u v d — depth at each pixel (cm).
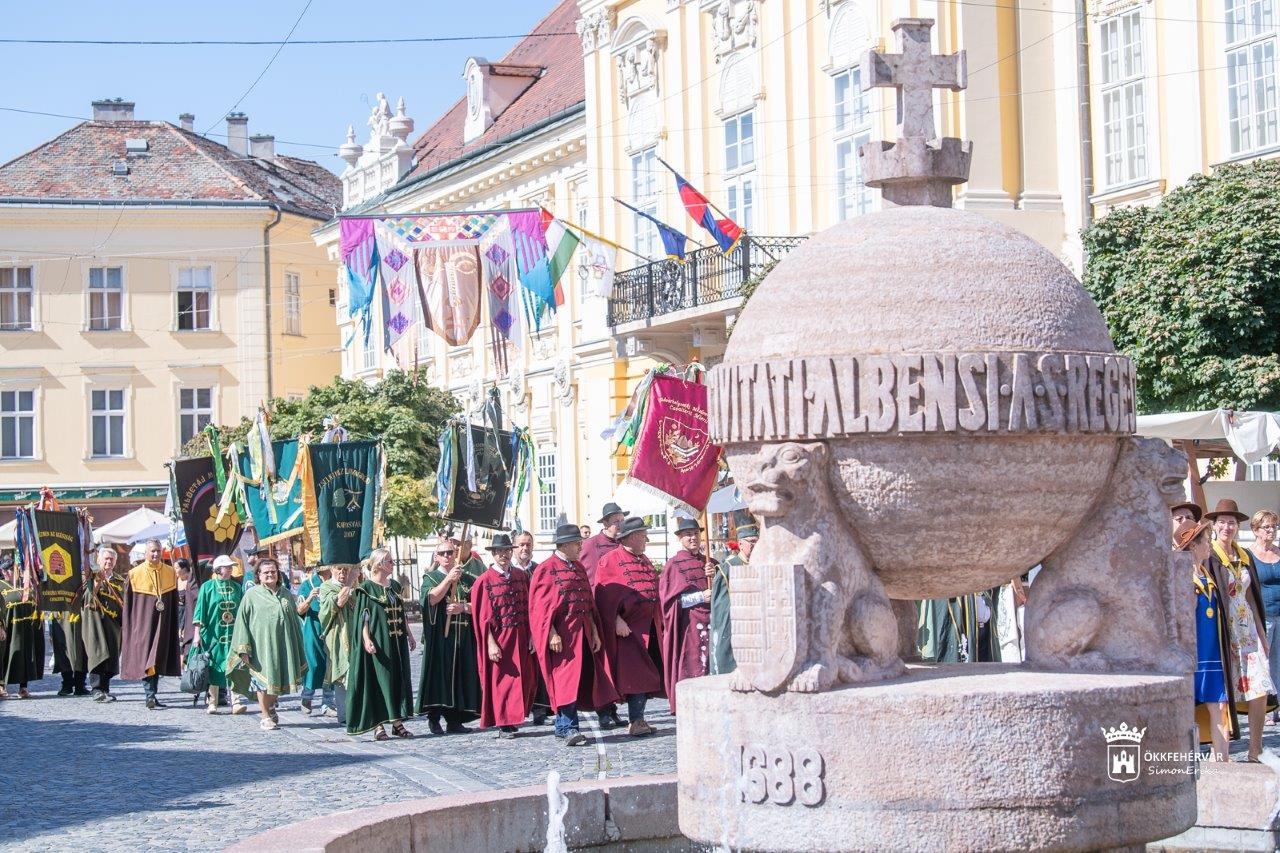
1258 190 1841
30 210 5194
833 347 621
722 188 3019
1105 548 638
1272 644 1286
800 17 2791
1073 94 2412
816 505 618
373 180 4788
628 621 1474
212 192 5328
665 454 1444
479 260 2569
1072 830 582
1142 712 597
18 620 2131
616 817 792
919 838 579
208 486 2081
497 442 1942
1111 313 1906
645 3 3228
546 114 3825
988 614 1447
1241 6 2178
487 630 1516
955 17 2406
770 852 603
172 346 5297
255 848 646
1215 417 1562
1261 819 797
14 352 5219
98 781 1266
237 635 1688
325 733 1622
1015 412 605
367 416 3778
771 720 604
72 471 5244
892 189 701
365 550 1847
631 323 3064
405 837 717
